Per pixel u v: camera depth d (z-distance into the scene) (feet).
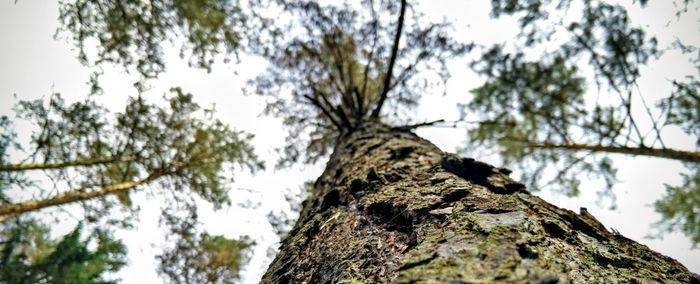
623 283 4.55
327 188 11.26
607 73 18.13
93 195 18.89
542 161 24.50
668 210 19.11
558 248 4.76
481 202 5.90
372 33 27.27
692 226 18.43
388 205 6.93
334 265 5.90
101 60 19.19
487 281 3.52
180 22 19.51
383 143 12.23
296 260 7.14
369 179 8.69
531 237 4.66
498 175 8.13
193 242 27.99
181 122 22.89
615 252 5.33
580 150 20.86
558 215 6.05
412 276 3.86
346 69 31.94
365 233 6.42
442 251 4.40
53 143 17.88
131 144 21.04
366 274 5.12
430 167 8.71
